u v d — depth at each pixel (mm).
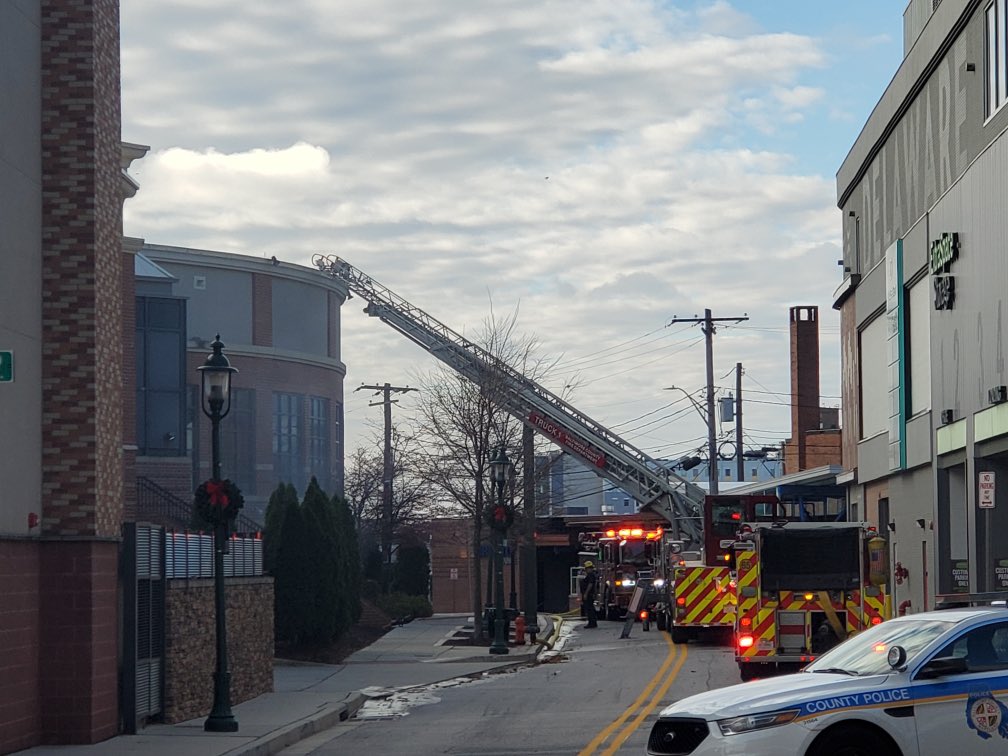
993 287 27641
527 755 16281
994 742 10969
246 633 24594
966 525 31812
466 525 62281
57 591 18172
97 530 18453
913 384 36812
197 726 20047
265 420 76750
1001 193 26984
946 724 10906
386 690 27031
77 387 18578
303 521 35125
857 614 24031
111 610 18891
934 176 33719
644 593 42656
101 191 19281
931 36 33094
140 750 17219
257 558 26719
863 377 44906
